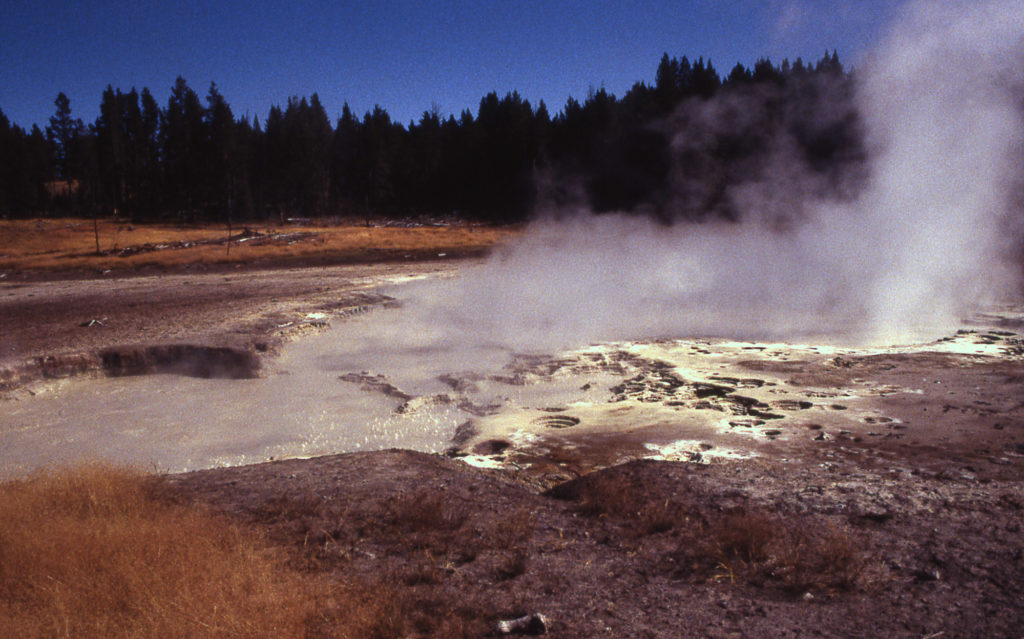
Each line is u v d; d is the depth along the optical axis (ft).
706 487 17.13
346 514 15.24
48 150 307.58
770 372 35.01
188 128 266.57
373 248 126.72
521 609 11.07
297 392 33.65
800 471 19.94
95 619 9.78
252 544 12.89
